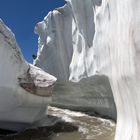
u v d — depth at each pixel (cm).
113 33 484
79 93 1377
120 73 443
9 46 872
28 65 984
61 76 1569
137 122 398
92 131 942
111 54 508
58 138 885
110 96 1019
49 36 1694
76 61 1327
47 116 1209
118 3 450
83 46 1241
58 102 1662
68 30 1493
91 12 1088
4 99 871
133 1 370
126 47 402
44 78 1033
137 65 362
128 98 428
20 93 905
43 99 1022
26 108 955
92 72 1055
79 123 1078
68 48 1496
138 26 352
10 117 928
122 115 487
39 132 962
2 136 920
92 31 1092
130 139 419
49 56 1714
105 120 1115
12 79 877
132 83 393
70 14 1448
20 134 949
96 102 1234
